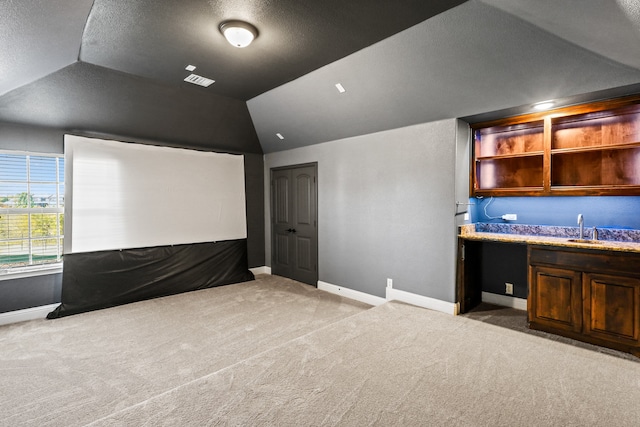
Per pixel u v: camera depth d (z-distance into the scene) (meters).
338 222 4.55
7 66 2.53
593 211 3.21
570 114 3.01
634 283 2.45
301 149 5.12
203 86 3.76
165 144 4.63
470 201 3.73
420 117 3.50
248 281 5.30
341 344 2.63
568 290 2.77
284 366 2.27
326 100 3.78
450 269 3.41
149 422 1.67
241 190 5.44
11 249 3.62
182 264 4.67
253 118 4.76
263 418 1.71
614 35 1.95
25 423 1.84
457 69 2.75
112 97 3.65
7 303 3.49
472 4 2.13
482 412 1.77
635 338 2.45
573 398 1.90
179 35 2.55
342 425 1.66
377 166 4.05
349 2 2.11
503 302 3.74
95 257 3.96
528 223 3.61
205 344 2.90
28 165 3.70
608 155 3.12
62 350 2.78
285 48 2.78
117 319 3.54
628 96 2.68
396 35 2.56
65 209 3.76
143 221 4.36
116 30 2.46
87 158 3.93
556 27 2.08
